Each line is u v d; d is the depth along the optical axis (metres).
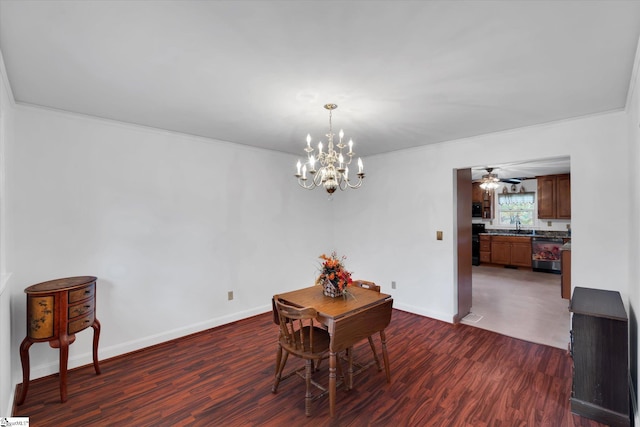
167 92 2.25
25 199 2.51
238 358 2.93
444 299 3.88
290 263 4.52
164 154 3.28
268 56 1.74
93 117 2.82
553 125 2.98
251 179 4.05
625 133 2.61
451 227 3.81
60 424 2.02
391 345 3.20
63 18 1.40
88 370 2.71
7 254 2.26
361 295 2.68
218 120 2.91
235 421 2.05
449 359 2.89
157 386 2.46
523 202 7.60
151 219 3.20
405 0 1.27
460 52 1.70
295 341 2.32
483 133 3.40
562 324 3.76
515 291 5.30
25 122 2.51
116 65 1.85
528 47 1.64
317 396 2.22
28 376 2.23
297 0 1.27
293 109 2.60
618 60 1.78
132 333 3.07
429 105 2.51
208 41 1.59
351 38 1.56
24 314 2.50
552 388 2.41
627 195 2.59
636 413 1.99
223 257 3.77
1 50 1.68
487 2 1.29
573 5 1.31
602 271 2.71
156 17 1.39
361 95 2.29
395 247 4.39
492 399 2.28
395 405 2.21
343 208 5.09
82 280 2.53
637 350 2.03
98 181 2.88
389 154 4.45
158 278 3.24
